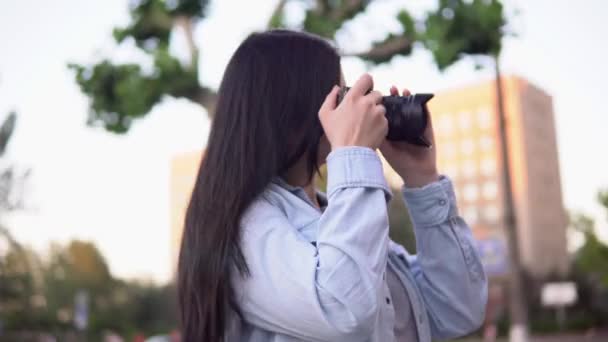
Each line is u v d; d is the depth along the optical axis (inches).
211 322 39.6
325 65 43.8
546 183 2778.1
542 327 1617.9
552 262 2711.6
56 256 1573.6
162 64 204.2
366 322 34.9
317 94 43.0
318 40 44.9
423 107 43.2
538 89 2827.3
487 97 2576.3
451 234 50.4
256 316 38.8
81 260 1925.4
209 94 209.6
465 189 2576.3
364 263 35.7
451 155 2630.4
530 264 2522.1
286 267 36.7
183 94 207.9
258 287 37.6
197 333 40.7
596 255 553.9
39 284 857.5
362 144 39.4
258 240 38.4
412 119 42.5
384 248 37.4
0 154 504.7
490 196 2517.2
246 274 38.2
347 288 34.9
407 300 47.8
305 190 45.9
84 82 215.0
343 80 45.8
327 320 34.7
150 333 1972.2
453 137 2637.8
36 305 1011.3
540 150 2765.7
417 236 51.4
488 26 191.5
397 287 47.6
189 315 41.5
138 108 206.5
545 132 2839.6
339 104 41.5
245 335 40.9
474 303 50.6
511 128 2630.4
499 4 191.3
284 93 42.4
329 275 35.1
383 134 40.6
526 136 2640.3
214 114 44.2
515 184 2600.9
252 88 42.5
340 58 45.6
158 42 224.2
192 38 215.9
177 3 215.9
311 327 35.5
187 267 42.0
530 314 1731.1
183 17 216.7
